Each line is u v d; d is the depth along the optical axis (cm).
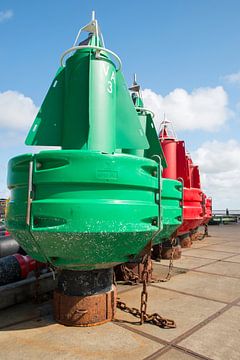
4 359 258
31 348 278
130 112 383
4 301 386
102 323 331
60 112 370
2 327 325
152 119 516
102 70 352
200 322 341
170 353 270
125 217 292
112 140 356
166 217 401
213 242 1159
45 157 292
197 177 877
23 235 308
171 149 750
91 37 366
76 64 356
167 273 596
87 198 287
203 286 498
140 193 310
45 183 290
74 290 330
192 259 761
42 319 346
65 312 329
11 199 334
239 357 264
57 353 268
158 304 405
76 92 351
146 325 329
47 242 290
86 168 286
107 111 350
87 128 339
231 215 2866
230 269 636
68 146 351
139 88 616
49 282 446
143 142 383
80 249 291
